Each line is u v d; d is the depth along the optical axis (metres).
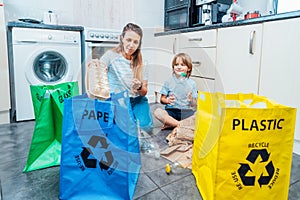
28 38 1.89
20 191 0.93
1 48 1.82
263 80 1.48
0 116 1.89
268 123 0.74
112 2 2.64
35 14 2.36
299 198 0.88
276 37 1.38
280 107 0.77
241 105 0.94
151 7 2.91
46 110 1.12
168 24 2.86
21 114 1.95
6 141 1.50
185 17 2.57
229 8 2.22
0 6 1.78
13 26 1.84
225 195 0.76
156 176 1.04
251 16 1.82
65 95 1.14
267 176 0.76
